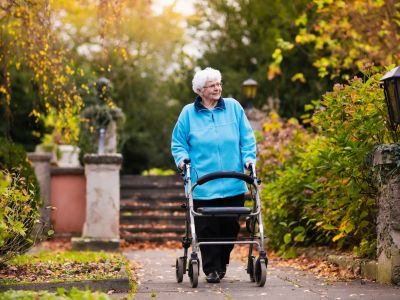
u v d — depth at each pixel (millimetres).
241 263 10633
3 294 5820
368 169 8000
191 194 7395
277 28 22922
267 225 11984
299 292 6875
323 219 9531
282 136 14156
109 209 14484
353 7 14742
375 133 8086
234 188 7691
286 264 10219
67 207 17734
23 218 7910
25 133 24141
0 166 10414
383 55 14414
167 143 31953
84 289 7020
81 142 18344
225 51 27047
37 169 17656
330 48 15430
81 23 24484
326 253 9898
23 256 9836
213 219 7691
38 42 11297
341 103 8430
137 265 10219
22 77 21578
